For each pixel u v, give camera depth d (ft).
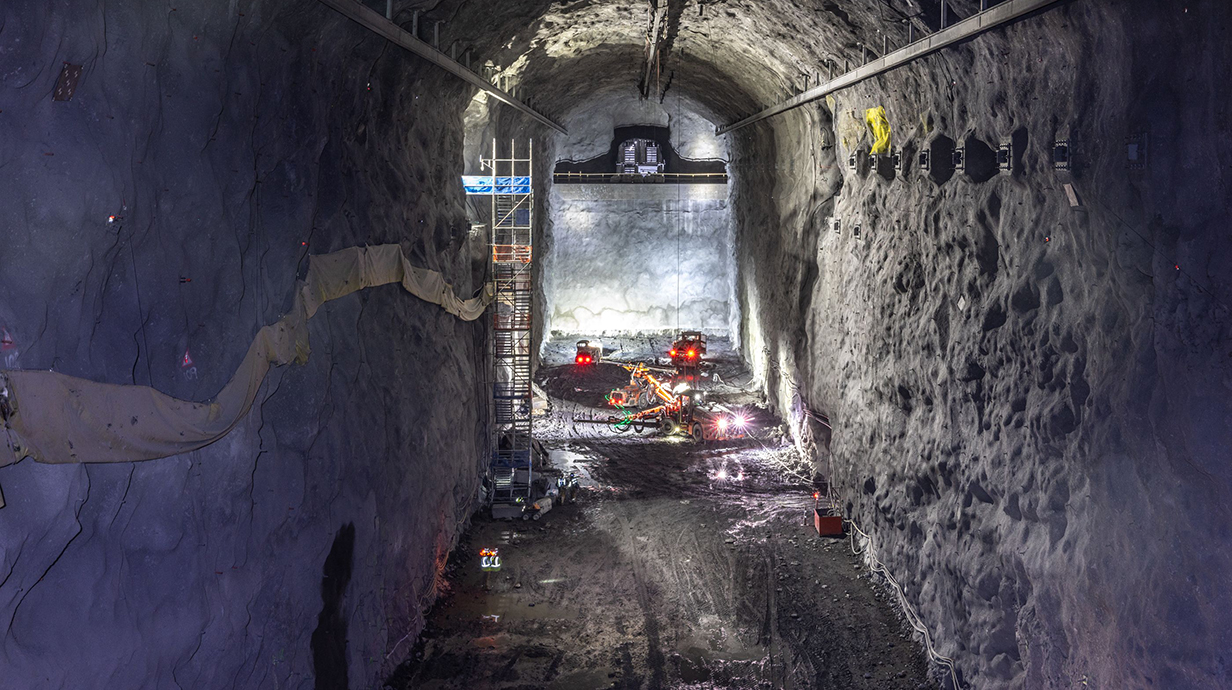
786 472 65.51
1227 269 18.04
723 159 126.93
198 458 21.47
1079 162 23.94
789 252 72.90
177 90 19.85
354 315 33.60
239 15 22.12
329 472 30.01
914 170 38.81
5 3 14.06
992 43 28.17
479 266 57.72
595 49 67.87
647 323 130.93
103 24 16.70
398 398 38.50
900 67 36.83
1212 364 18.63
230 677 23.21
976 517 32.27
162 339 19.75
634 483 63.31
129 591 18.83
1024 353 28.04
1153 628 20.76
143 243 18.83
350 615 31.73
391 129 39.14
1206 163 18.66
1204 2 18.16
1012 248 28.86
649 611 42.09
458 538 49.52
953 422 34.09
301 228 27.53
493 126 68.74
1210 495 18.88
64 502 16.24
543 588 44.65
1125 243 21.76
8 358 14.92
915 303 39.47
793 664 36.88
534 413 83.30
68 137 16.14
